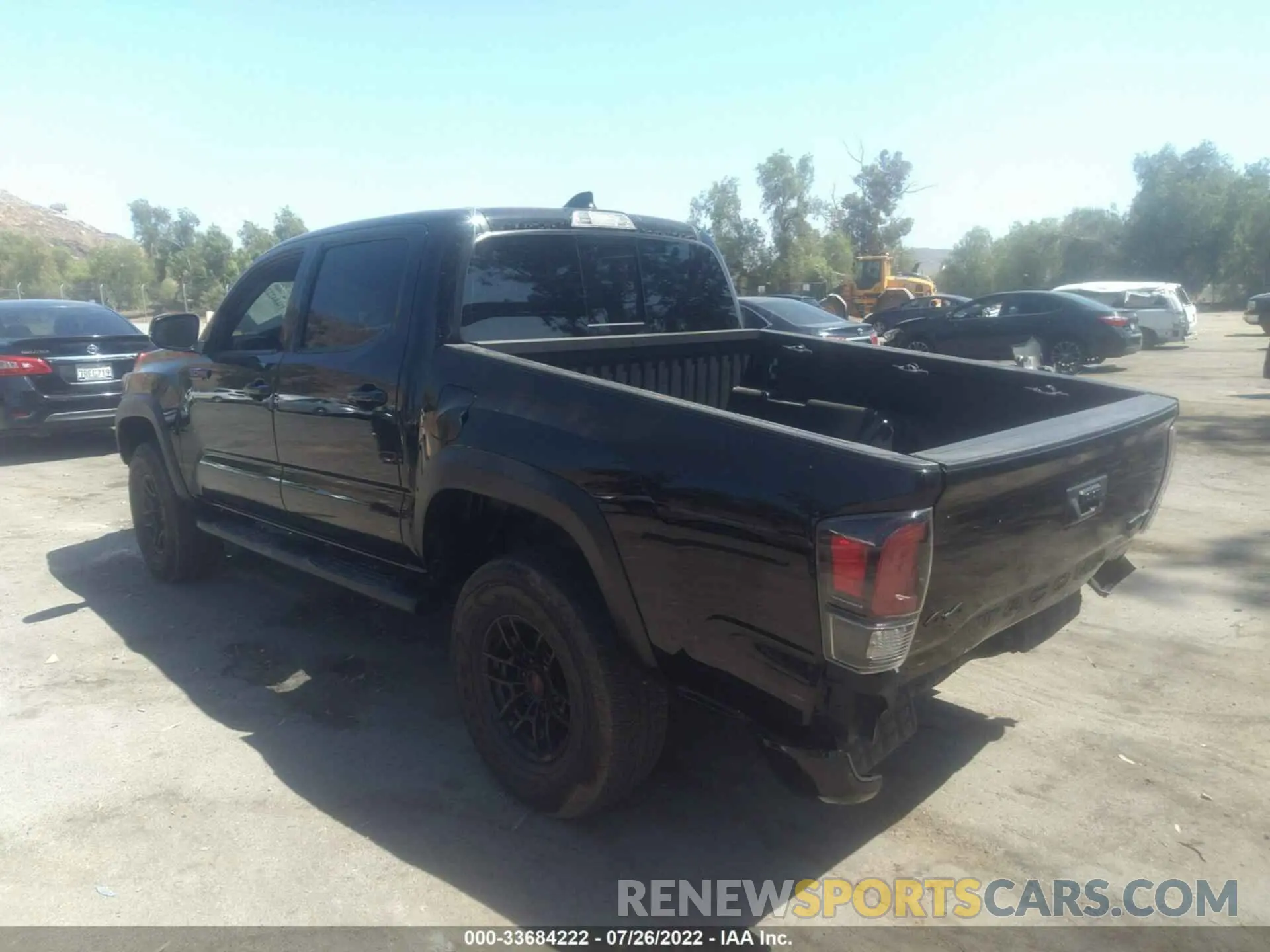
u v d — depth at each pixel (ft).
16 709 13.84
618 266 14.55
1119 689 14.25
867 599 7.86
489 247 12.75
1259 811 11.14
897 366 14.66
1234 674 14.65
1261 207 168.96
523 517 11.64
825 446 8.36
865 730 8.57
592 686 10.10
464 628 11.43
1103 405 11.85
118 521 24.50
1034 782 11.81
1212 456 30.40
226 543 19.56
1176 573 19.12
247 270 16.02
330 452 13.58
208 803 11.40
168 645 16.21
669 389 14.89
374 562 13.82
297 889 9.82
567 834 10.83
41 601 18.37
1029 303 58.03
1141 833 10.76
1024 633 11.13
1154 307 71.41
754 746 12.80
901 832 10.84
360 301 13.34
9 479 29.71
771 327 45.75
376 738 13.00
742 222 192.13
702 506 8.95
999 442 9.17
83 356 31.86
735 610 8.87
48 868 10.14
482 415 11.05
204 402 16.39
